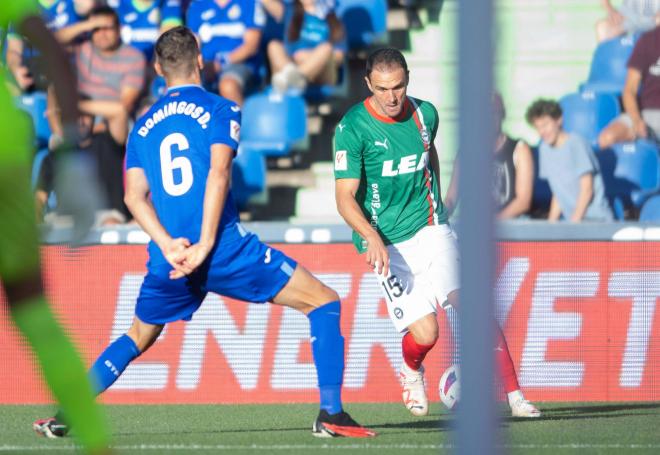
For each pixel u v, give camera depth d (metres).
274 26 36.94
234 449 15.80
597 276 23.80
